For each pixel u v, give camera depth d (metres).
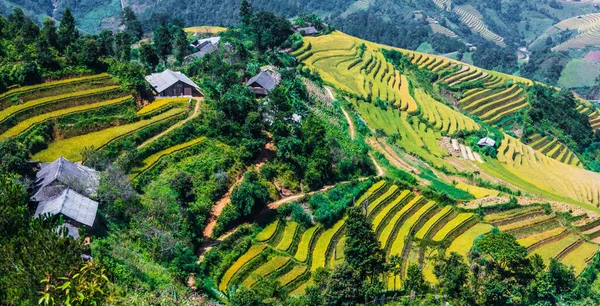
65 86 71.62
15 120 64.31
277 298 53.38
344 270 52.34
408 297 56.00
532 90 165.88
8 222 39.72
